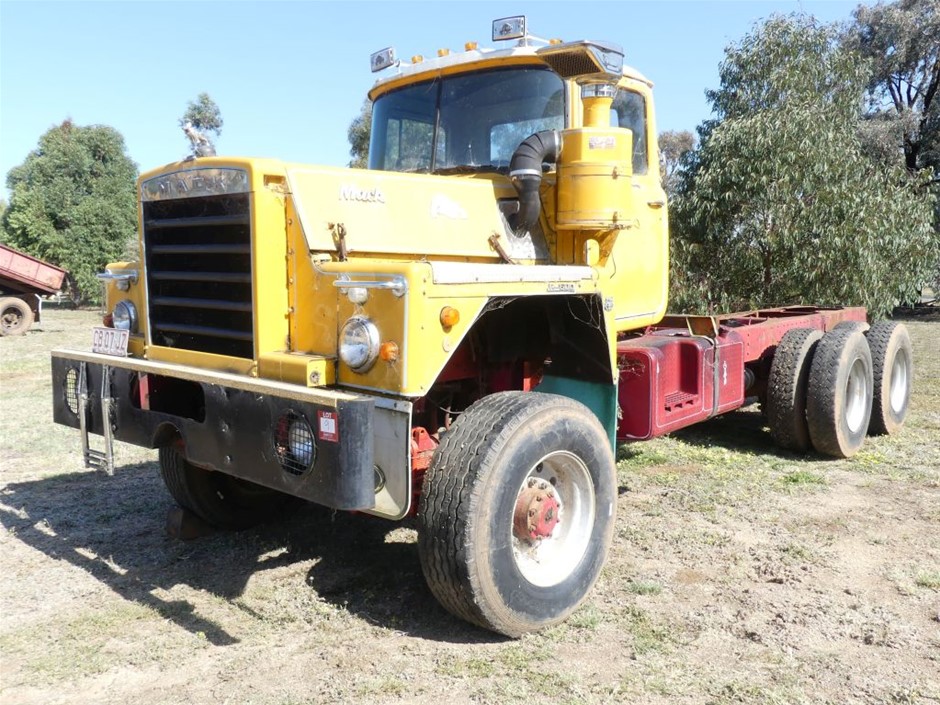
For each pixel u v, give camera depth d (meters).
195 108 21.80
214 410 3.51
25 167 38.91
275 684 3.14
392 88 5.10
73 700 3.05
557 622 3.57
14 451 7.05
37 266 20.80
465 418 3.39
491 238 4.15
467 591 3.21
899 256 10.93
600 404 4.32
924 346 13.91
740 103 11.16
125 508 5.41
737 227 10.85
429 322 3.14
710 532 4.75
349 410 3.00
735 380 6.04
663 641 3.44
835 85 11.28
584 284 3.90
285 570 4.31
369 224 3.71
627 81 4.91
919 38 24.80
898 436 7.30
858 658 3.30
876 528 4.82
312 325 3.48
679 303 11.05
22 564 4.42
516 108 4.56
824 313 7.77
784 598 3.86
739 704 2.96
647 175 5.17
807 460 6.43
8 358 14.38
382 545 4.68
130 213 34.44
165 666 3.29
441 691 3.06
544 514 3.50
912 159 26.14
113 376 4.08
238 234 3.60
